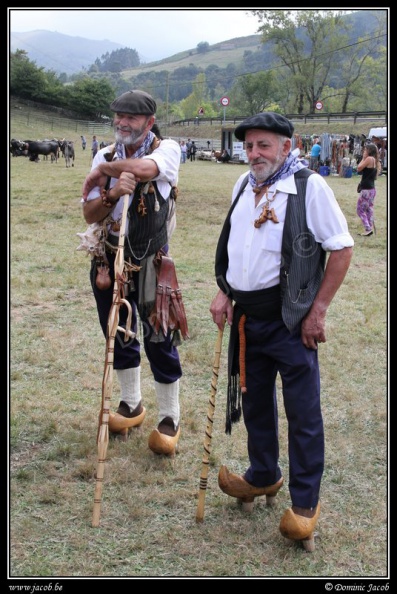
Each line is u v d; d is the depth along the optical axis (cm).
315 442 313
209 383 502
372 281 823
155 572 297
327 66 5781
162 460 387
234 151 3772
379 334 617
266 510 348
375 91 6003
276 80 6250
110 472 372
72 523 328
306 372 314
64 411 445
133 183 349
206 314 664
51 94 7306
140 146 367
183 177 2397
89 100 7388
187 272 838
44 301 691
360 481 376
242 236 320
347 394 481
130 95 359
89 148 5288
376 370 534
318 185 307
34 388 479
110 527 326
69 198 1566
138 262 381
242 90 6322
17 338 575
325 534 327
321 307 311
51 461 383
